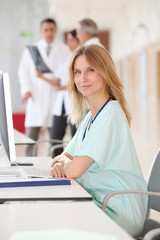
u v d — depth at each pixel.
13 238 1.00
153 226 1.88
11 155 1.75
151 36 11.15
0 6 11.26
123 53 16.55
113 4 14.42
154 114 11.23
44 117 5.04
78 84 1.94
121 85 1.93
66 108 4.56
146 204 1.93
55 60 5.14
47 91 5.02
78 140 2.08
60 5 14.01
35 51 4.86
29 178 1.75
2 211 1.29
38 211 1.28
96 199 1.81
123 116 1.86
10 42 11.52
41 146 7.34
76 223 1.16
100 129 1.80
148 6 11.21
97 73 1.88
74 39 4.62
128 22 14.67
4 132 1.87
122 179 1.83
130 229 1.78
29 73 5.03
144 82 12.38
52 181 1.68
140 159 6.11
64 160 2.12
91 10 15.23
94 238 1.01
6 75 1.72
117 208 1.75
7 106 1.72
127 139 1.84
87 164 1.77
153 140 8.58
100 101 1.92
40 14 12.32
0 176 1.81
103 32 20.80
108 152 1.79
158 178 1.93
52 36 5.12
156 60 10.87
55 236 1.02
